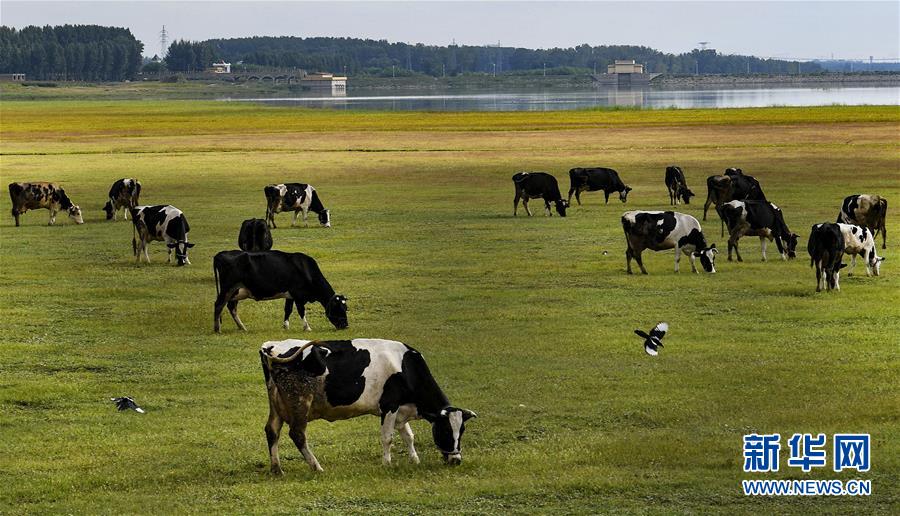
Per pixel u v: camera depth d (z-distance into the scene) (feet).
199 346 67.00
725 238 116.67
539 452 45.34
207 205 154.92
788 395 54.08
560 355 63.82
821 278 84.99
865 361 61.31
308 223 135.64
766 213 99.30
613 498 39.52
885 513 37.60
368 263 101.71
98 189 178.09
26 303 82.43
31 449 46.85
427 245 114.42
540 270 96.58
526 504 38.96
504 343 67.10
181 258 101.76
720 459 43.78
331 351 41.86
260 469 43.83
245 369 61.26
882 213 106.01
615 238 118.42
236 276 70.23
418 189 175.83
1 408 53.83
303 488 40.55
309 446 47.19
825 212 135.44
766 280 89.76
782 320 73.67
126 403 53.36
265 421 51.03
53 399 55.36
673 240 93.09
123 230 130.72
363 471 42.88
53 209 136.77
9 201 164.35
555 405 53.01
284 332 71.15
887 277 90.53
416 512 38.24
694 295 83.51
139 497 40.24
